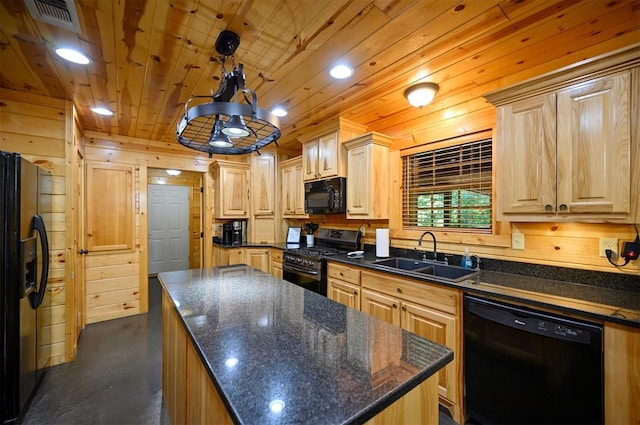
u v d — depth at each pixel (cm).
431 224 261
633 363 115
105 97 246
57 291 244
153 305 404
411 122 272
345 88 225
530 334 142
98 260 346
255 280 187
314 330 107
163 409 186
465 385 169
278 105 259
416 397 80
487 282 177
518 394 147
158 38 163
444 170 250
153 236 575
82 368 235
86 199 341
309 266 294
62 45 170
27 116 238
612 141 138
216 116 129
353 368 80
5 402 167
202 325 111
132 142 377
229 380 73
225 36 160
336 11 141
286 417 59
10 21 148
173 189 598
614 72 137
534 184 163
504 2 134
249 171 442
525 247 196
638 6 138
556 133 155
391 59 183
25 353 181
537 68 188
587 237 169
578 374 128
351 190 293
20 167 173
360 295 240
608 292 154
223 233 426
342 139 300
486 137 218
